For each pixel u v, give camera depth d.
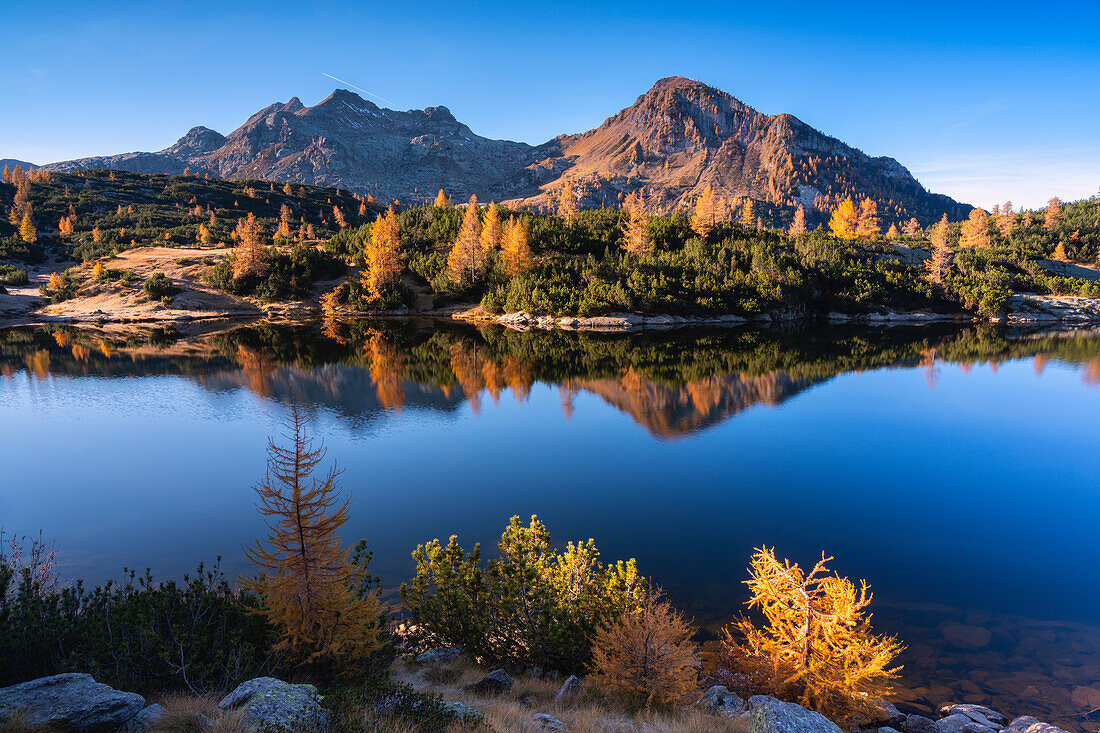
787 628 12.48
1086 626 16.45
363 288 118.38
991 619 16.83
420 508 25.17
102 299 112.06
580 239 125.81
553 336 89.12
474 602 14.27
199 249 145.25
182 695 9.77
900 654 15.20
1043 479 29.23
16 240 139.00
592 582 14.48
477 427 39.47
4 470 30.00
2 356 67.19
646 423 40.56
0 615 10.20
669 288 105.94
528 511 24.78
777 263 111.12
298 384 52.97
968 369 61.47
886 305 114.00
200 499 25.89
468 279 119.94
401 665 13.63
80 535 22.27
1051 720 12.63
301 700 8.52
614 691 11.82
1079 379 56.09
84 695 8.05
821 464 31.59
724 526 23.31
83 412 42.81
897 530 23.06
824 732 9.23
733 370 61.00
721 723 10.07
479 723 8.73
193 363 62.78
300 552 11.52
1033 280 119.62
